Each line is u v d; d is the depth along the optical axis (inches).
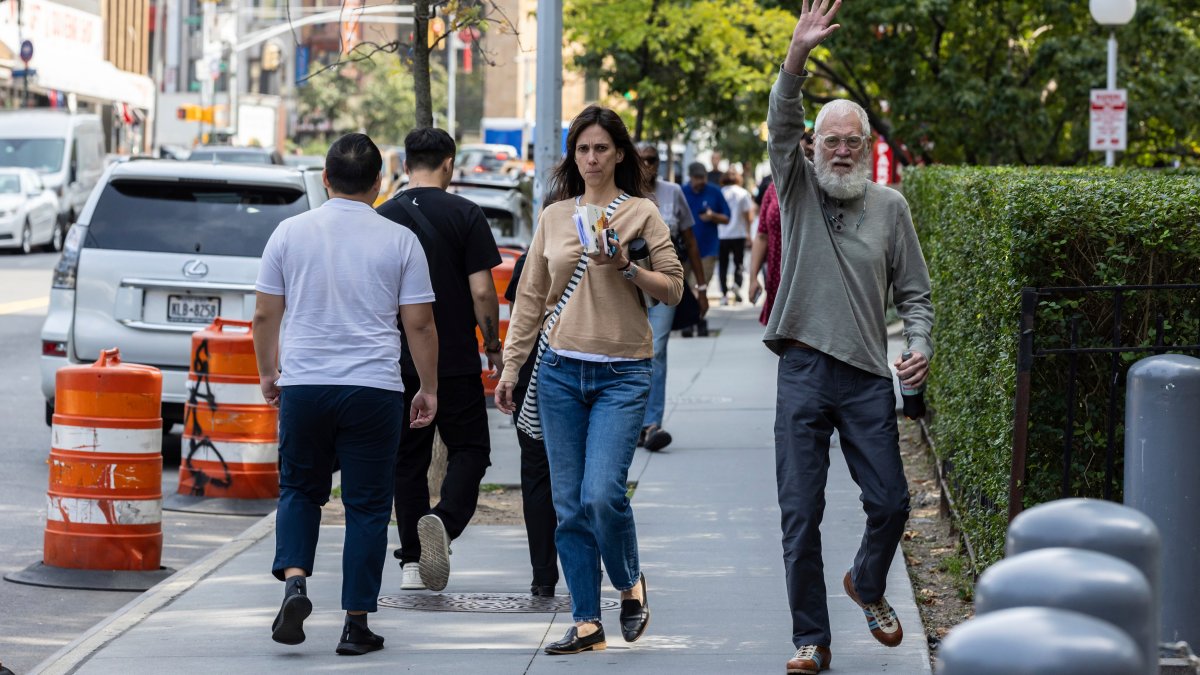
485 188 1905.8
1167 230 637.9
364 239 689.0
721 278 2957.7
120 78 7052.2
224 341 1117.7
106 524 897.5
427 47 1119.6
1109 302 653.9
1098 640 263.1
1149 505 556.7
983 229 769.6
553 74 1309.1
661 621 738.2
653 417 1261.1
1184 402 553.3
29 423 1467.8
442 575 775.7
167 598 796.6
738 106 2893.7
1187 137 2659.9
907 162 2711.6
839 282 636.1
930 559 891.4
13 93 5930.1
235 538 967.6
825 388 637.3
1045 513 362.3
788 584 638.5
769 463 1198.9
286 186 1245.7
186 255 1227.9
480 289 800.9
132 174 1245.7
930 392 1147.9
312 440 680.4
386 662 673.0
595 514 658.2
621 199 681.0
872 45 2586.1
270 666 667.4
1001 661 262.2
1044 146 2628.0
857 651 676.1
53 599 860.0
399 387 688.4
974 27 2645.2
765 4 2746.1
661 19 2711.6
